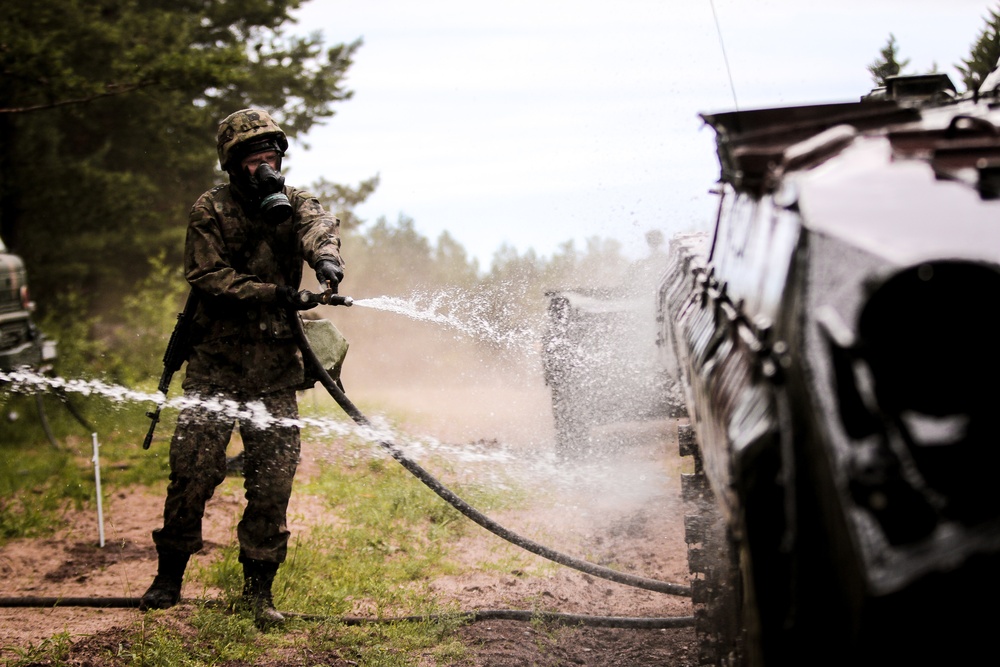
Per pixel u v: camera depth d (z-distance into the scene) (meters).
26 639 5.04
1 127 18.06
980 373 2.04
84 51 17.14
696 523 4.47
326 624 5.26
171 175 22.17
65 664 4.62
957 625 1.91
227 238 5.53
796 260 2.50
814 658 2.23
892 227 2.29
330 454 9.44
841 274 2.27
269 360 5.53
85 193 18.80
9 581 6.28
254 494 5.46
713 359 3.28
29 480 9.05
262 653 4.93
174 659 4.69
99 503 7.05
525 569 6.34
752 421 2.46
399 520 7.42
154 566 6.62
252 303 5.38
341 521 7.38
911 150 2.77
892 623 1.93
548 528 7.20
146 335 17.45
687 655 4.75
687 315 4.43
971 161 2.66
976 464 1.93
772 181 3.11
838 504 2.01
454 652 4.89
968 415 2.00
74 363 15.36
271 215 5.39
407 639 5.08
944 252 2.06
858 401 2.04
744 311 3.05
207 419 5.43
